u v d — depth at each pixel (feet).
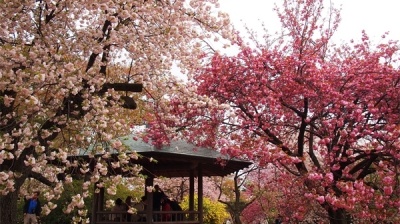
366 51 38.81
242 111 35.70
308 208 32.27
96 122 20.93
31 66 20.15
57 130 20.36
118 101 24.50
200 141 35.94
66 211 19.97
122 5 23.03
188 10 24.29
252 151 31.37
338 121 30.55
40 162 19.22
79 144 21.47
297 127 35.63
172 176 41.22
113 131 22.30
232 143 34.19
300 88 33.94
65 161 20.21
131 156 21.93
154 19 23.68
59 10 23.25
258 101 34.63
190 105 28.53
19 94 19.35
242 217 73.77
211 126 35.19
